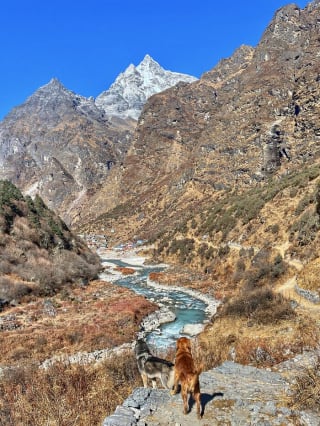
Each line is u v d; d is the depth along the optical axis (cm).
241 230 6569
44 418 755
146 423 645
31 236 6544
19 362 2631
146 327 3828
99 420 748
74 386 980
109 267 8906
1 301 4469
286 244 4912
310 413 668
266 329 2042
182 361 695
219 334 2320
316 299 2539
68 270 6303
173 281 6450
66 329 3538
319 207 4516
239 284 5103
